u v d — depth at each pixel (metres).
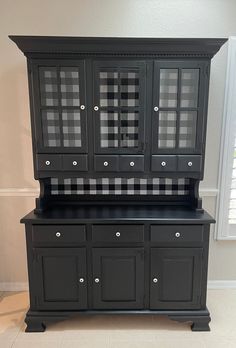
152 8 1.96
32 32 1.97
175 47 1.61
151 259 1.74
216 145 2.12
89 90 1.68
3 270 2.28
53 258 1.73
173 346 1.67
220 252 2.26
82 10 1.96
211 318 1.91
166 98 1.71
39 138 1.71
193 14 1.97
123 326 1.84
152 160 1.75
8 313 1.99
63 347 1.66
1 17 1.95
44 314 1.78
